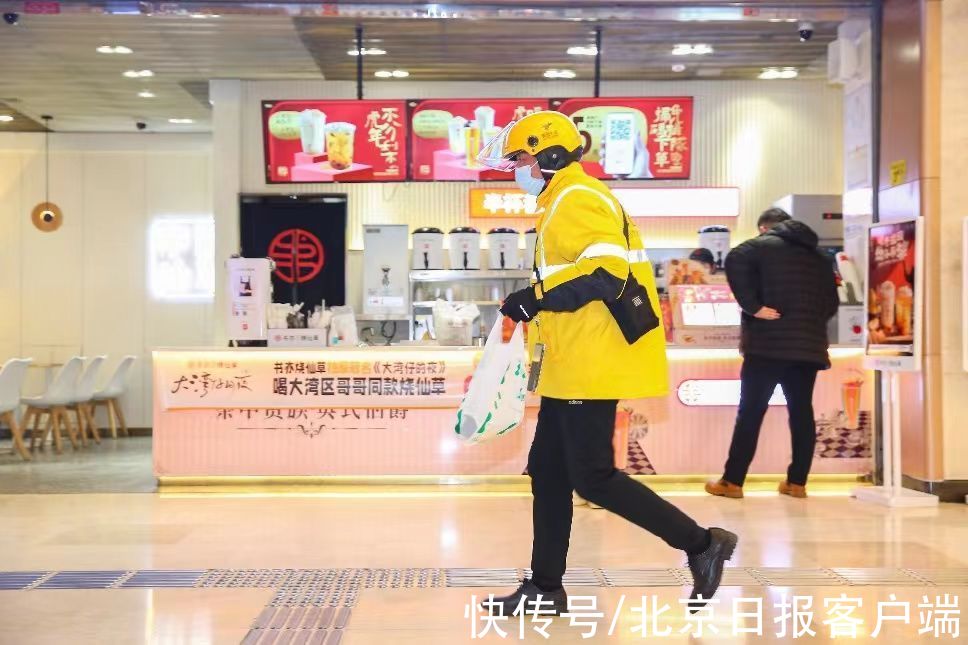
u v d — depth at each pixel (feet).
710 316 18.37
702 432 18.53
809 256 16.83
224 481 18.53
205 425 18.47
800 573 11.56
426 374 18.38
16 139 36.04
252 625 9.37
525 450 18.39
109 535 14.02
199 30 23.72
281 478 18.49
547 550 9.77
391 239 28.04
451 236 26.99
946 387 17.56
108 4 19.24
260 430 18.43
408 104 24.66
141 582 11.10
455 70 28.30
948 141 17.66
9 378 25.70
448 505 16.67
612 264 8.89
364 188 29.73
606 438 9.32
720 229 26.61
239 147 29.27
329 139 24.75
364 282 28.07
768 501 17.06
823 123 29.73
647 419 18.52
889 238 16.85
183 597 10.43
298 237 29.43
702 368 18.49
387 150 24.79
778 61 27.27
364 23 23.38
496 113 24.79
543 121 9.86
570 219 9.14
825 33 24.30
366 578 11.31
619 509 9.31
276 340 18.70
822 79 29.50
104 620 9.55
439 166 24.88
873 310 17.25
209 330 36.24
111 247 36.24
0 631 9.18
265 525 14.80
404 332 29.09
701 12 19.54
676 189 28.09
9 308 36.11
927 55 17.66
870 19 19.79
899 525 14.79
